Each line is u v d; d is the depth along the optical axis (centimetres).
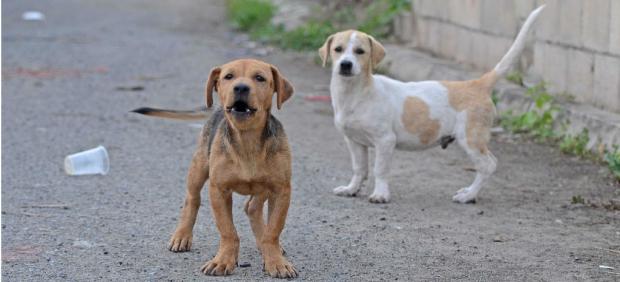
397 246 703
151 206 816
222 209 623
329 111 1320
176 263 653
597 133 1019
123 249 687
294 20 2219
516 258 676
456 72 1404
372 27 1877
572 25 1141
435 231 748
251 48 1986
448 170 984
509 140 1122
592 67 1101
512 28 1308
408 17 1775
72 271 635
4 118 1238
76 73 1641
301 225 758
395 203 843
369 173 967
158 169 966
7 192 864
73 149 1062
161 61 1795
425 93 864
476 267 653
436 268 650
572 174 955
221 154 609
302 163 998
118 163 991
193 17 2677
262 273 630
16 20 2455
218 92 624
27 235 723
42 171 954
